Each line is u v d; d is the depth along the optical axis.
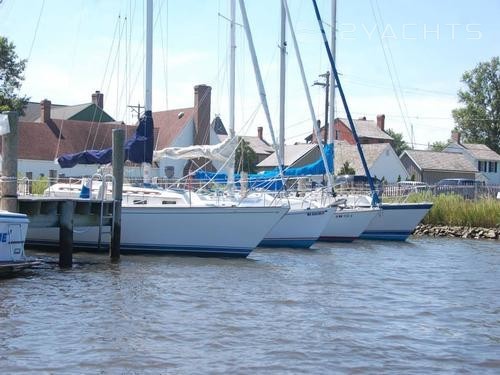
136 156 20.89
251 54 22.62
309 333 11.09
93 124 54.19
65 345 9.97
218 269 17.80
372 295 14.89
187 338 10.53
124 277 15.95
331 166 26.95
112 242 18.73
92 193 20.58
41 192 27.91
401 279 17.64
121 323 11.36
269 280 16.36
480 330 11.73
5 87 53.19
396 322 12.15
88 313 12.01
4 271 15.78
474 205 36.56
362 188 34.62
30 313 11.86
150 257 19.55
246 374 8.86
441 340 10.95
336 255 22.83
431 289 16.08
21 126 51.00
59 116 60.44
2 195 16.17
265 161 61.97
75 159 20.47
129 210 19.72
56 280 15.30
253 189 22.84
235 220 19.81
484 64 88.25
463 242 31.39
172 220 19.78
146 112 21.16
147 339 10.41
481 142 88.00
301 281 16.44
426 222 36.72
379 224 29.80
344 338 10.84
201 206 19.75
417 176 66.81
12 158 16.19
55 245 20.81
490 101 88.38
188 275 16.58
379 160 62.06
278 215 19.84
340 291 15.23
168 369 9.00
